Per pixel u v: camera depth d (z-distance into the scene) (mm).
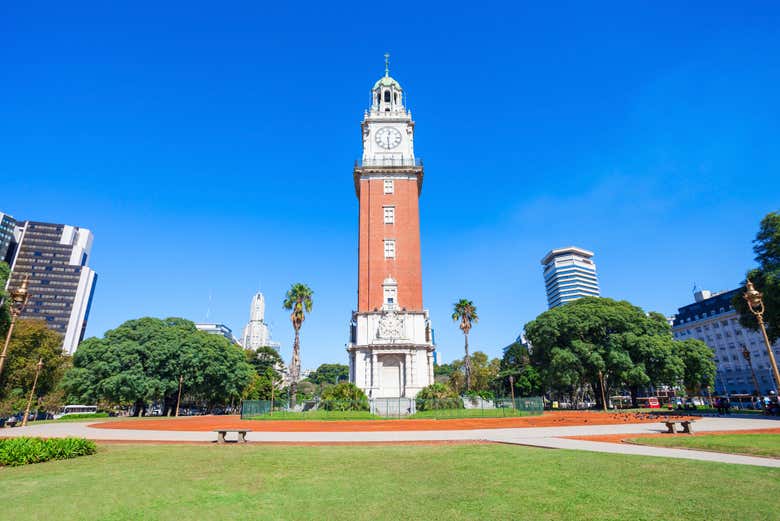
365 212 63688
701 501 9570
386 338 56031
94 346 63781
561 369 60875
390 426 35812
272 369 108438
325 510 9570
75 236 182500
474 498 10359
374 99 70750
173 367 65312
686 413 44406
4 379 55188
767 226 40312
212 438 26609
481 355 108062
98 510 9625
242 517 9125
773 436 21188
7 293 45781
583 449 18109
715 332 118688
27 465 15359
